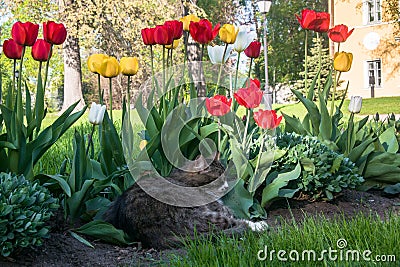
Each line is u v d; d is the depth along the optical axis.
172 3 19.67
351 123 4.91
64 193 3.65
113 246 3.52
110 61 3.88
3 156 3.59
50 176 3.51
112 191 4.13
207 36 4.11
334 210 4.37
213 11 31.19
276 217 4.10
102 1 18.28
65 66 20.92
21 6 19.33
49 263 3.10
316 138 4.64
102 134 3.98
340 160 4.36
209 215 3.67
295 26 35.59
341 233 3.18
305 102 4.89
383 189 5.11
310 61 26.39
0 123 3.75
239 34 4.10
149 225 3.51
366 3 26.92
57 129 3.69
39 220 3.04
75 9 18.64
